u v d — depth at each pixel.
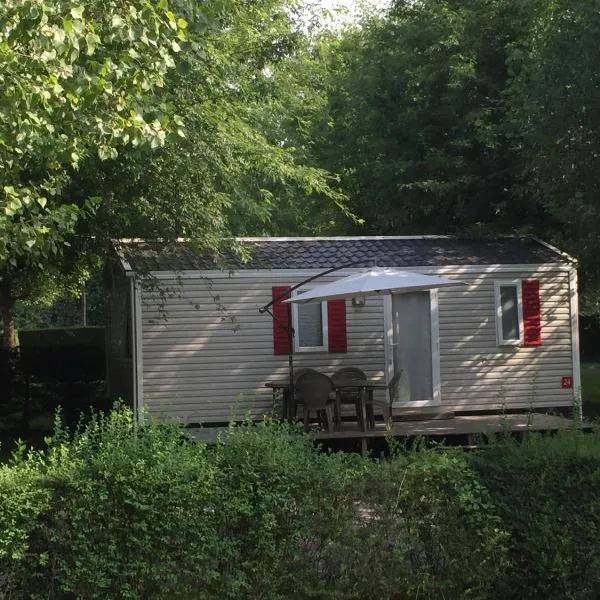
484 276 17.50
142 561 5.75
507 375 17.52
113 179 12.82
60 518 5.74
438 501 6.27
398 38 22.97
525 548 6.30
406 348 17.14
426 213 21.73
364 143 23.59
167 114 8.69
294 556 6.04
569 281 17.92
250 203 15.29
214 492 5.92
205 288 16.44
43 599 5.67
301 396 14.27
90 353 21.27
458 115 21.73
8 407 20.62
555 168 16.48
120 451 5.90
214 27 9.83
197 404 16.34
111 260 17.94
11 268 13.55
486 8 21.30
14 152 9.22
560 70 15.53
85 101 7.92
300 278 16.77
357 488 6.21
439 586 6.17
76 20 7.07
